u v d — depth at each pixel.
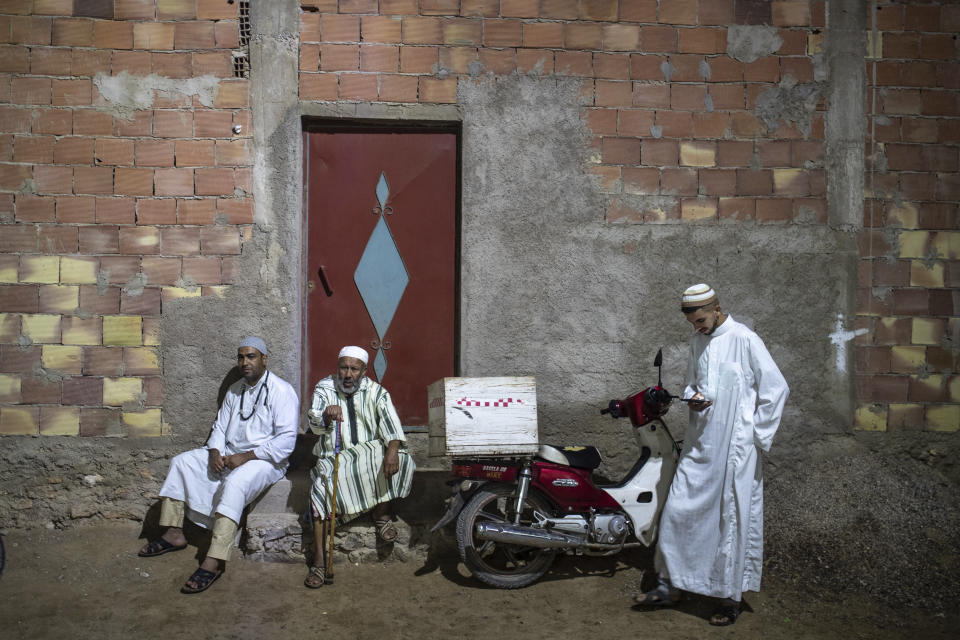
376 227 5.18
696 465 3.96
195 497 4.48
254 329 4.92
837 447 5.13
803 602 4.05
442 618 3.87
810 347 5.13
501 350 5.03
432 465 5.14
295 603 4.00
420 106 4.97
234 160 4.89
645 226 5.08
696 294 3.97
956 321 5.15
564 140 5.04
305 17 4.91
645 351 5.09
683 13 5.08
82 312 4.85
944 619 3.88
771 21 5.11
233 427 4.62
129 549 4.59
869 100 5.14
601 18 5.04
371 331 5.20
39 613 3.81
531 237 5.03
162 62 4.87
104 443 4.88
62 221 4.83
